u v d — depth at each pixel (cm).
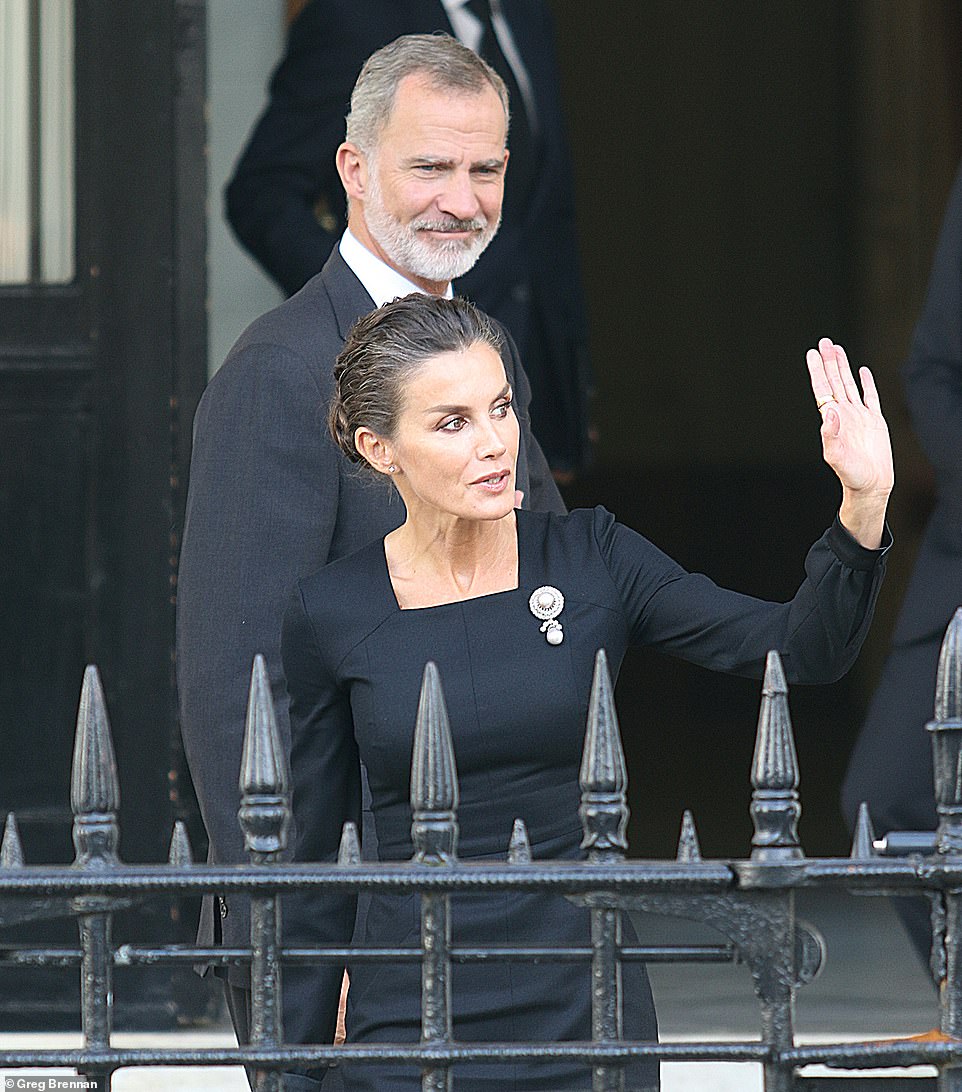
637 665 5662
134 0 2095
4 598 2102
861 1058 944
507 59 2252
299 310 1396
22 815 2092
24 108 2117
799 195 7444
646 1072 1120
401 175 1398
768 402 7512
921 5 4691
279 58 2333
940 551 2038
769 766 944
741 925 945
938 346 2077
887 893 955
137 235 2102
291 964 957
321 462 1330
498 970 1098
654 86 7494
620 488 7456
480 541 1134
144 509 2098
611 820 951
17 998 2047
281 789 954
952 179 4556
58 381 2105
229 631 1309
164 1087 1880
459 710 1102
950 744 950
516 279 2220
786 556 7231
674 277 7544
